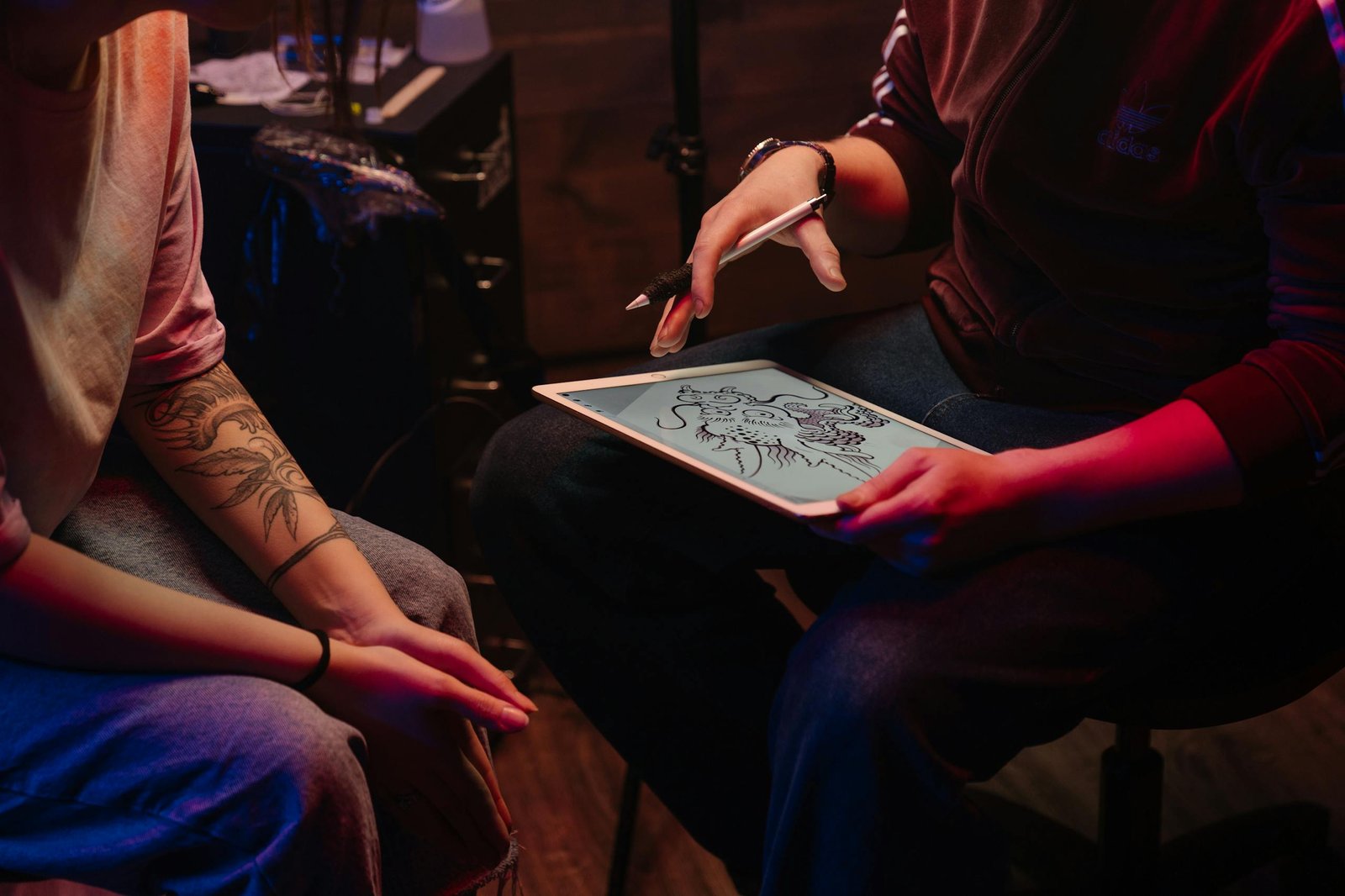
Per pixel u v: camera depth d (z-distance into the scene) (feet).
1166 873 4.11
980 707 2.75
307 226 4.86
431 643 2.94
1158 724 3.05
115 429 4.69
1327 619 3.07
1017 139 3.21
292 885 2.51
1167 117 3.01
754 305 8.13
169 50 3.00
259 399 5.19
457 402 5.41
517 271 6.23
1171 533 2.99
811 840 2.82
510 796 4.74
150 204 2.97
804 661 2.87
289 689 2.62
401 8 6.98
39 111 2.51
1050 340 3.42
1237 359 3.20
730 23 7.83
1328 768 4.76
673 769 3.67
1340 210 2.74
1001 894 2.91
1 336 2.48
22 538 2.42
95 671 2.58
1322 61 2.70
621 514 3.49
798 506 2.69
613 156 7.90
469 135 5.41
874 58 8.13
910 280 8.43
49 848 2.59
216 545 3.16
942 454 2.78
